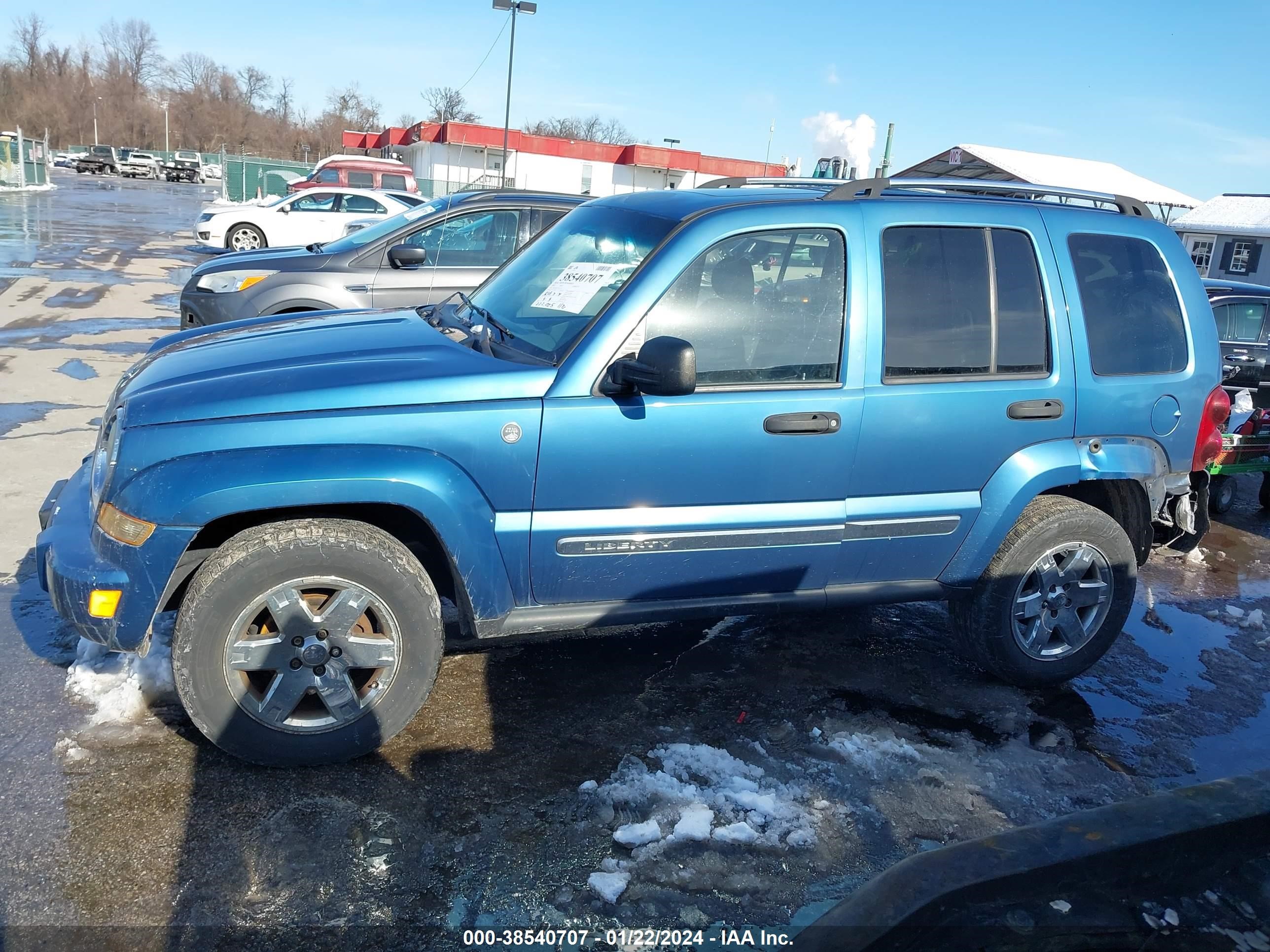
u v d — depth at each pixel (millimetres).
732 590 3617
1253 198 33906
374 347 3439
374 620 3230
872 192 3754
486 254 7496
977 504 3795
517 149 42719
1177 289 4172
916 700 4012
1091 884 2338
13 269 15773
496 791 3152
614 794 3150
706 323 3404
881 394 3555
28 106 95125
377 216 20266
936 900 2137
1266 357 8148
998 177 24078
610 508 3342
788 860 2912
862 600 3809
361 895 2648
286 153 103062
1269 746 3865
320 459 3014
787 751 3525
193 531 2967
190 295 7254
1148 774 3568
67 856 2717
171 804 2980
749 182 4297
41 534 3330
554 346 3408
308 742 3152
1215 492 7480
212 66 106062
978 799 3299
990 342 3768
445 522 3145
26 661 3812
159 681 3666
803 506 3553
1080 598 4086
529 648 4238
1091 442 3932
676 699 3869
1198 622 5215
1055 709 4051
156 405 3023
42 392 7898
